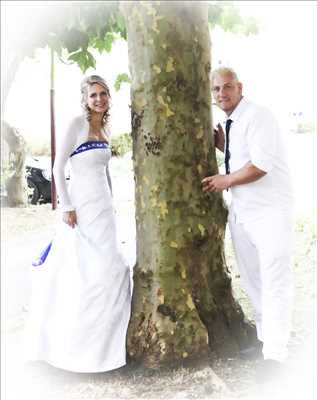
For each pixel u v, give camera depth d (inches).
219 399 116.6
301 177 316.5
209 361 129.7
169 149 128.7
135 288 136.6
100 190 137.3
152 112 128.4
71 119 135.7
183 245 131.0
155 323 130.0
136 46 129.0
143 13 126.3
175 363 127.3
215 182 130.6
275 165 129.4
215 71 131.7
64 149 134.4
